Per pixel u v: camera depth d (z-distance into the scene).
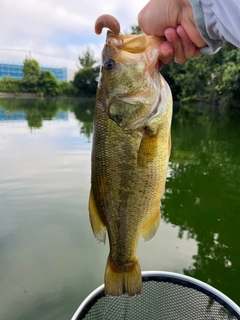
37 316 0.57
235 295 0.62
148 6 0.30
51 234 0.84
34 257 0.74
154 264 0.72
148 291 0.45
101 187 0.34
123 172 0.33
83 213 0.97
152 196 0.33
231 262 0.73
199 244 0.80
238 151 1.91
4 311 0.58
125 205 0.34
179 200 1.11
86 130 2.74
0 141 2.16
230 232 0.87
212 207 1.04
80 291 0.63
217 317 0.40
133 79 0.31
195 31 0.28
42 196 1.11
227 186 1.26
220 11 0.24
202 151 1.91
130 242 0.34
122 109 0.32
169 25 0.29
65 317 0.57
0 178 1.31
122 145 0.32
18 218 0.93
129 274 0.35
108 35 0.32
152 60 0.31
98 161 0.34
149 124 0.31
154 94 0.31
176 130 2.73
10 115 4.09
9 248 0.78
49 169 1.46
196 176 1.40
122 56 0.31
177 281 0.44
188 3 0.27
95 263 0.72
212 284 0.65
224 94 4.64
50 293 0.63
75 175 1.37
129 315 0.45
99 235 0.35
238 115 4.01
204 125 3.06
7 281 0.66
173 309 0.44
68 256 0.75
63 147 1.97
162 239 0.83
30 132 2.60
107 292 0.34
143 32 0.32
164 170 0.33
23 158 1.67
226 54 4.16
